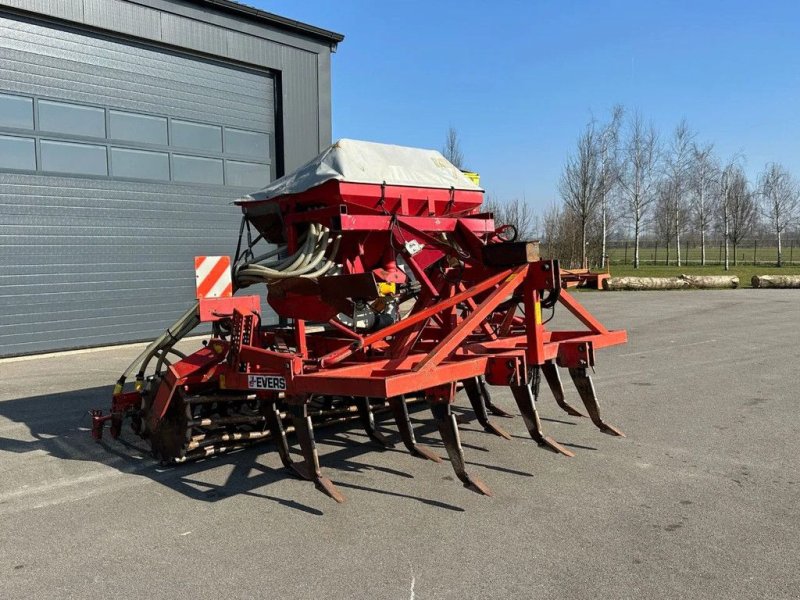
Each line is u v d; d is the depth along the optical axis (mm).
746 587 3074
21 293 11117
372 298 4613
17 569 3459
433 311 5051
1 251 10859
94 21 11641
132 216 12508
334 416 5828
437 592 3104
